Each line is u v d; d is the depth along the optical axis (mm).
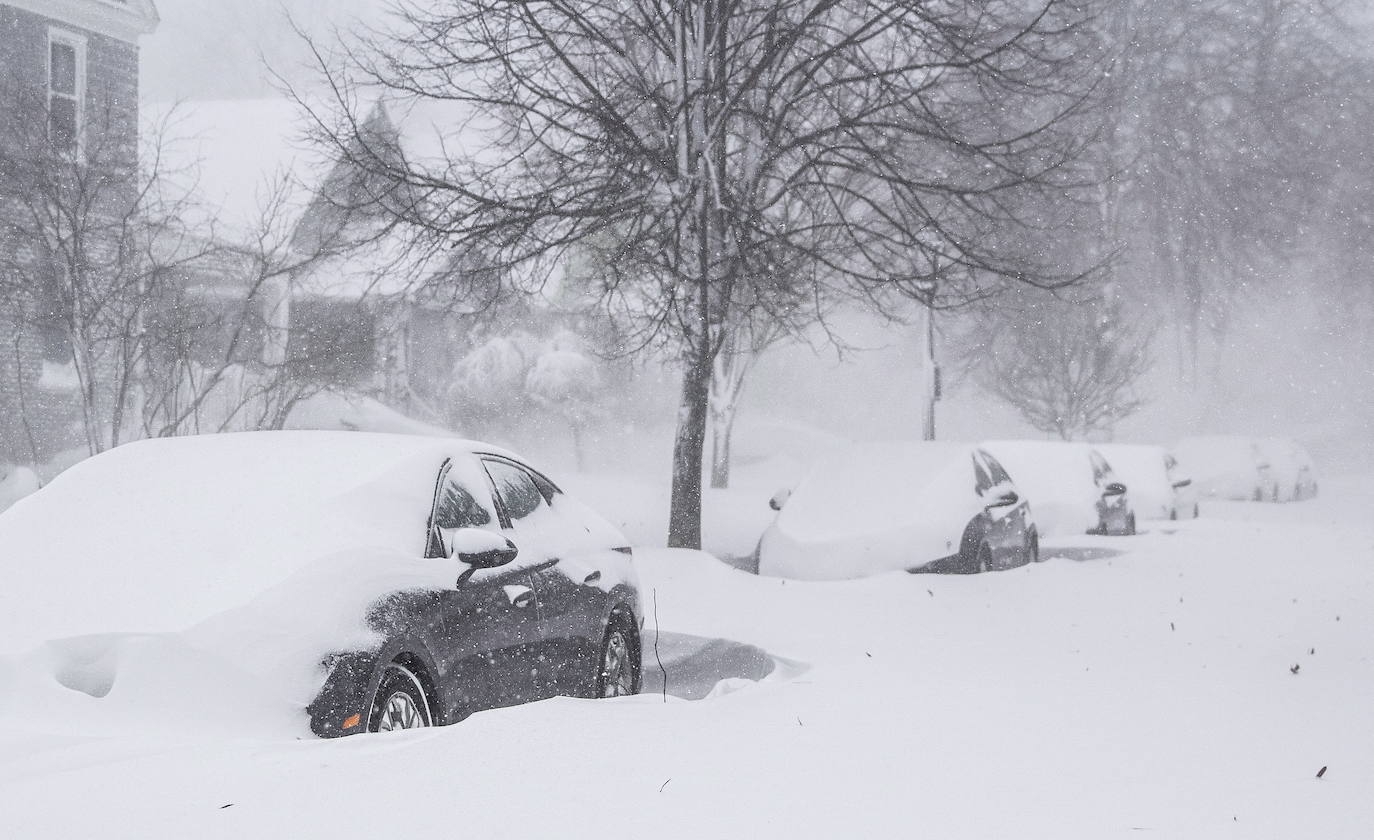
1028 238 19328
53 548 6219
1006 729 6434
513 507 7719
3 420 26547
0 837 3908
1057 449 23109
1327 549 17891
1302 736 6465
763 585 13336
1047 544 18953
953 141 16328
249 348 23688
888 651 9992
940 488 15562
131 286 20750
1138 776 5414
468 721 5461
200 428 23562
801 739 5855
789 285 17656
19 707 5152
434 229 16469
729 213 16188
